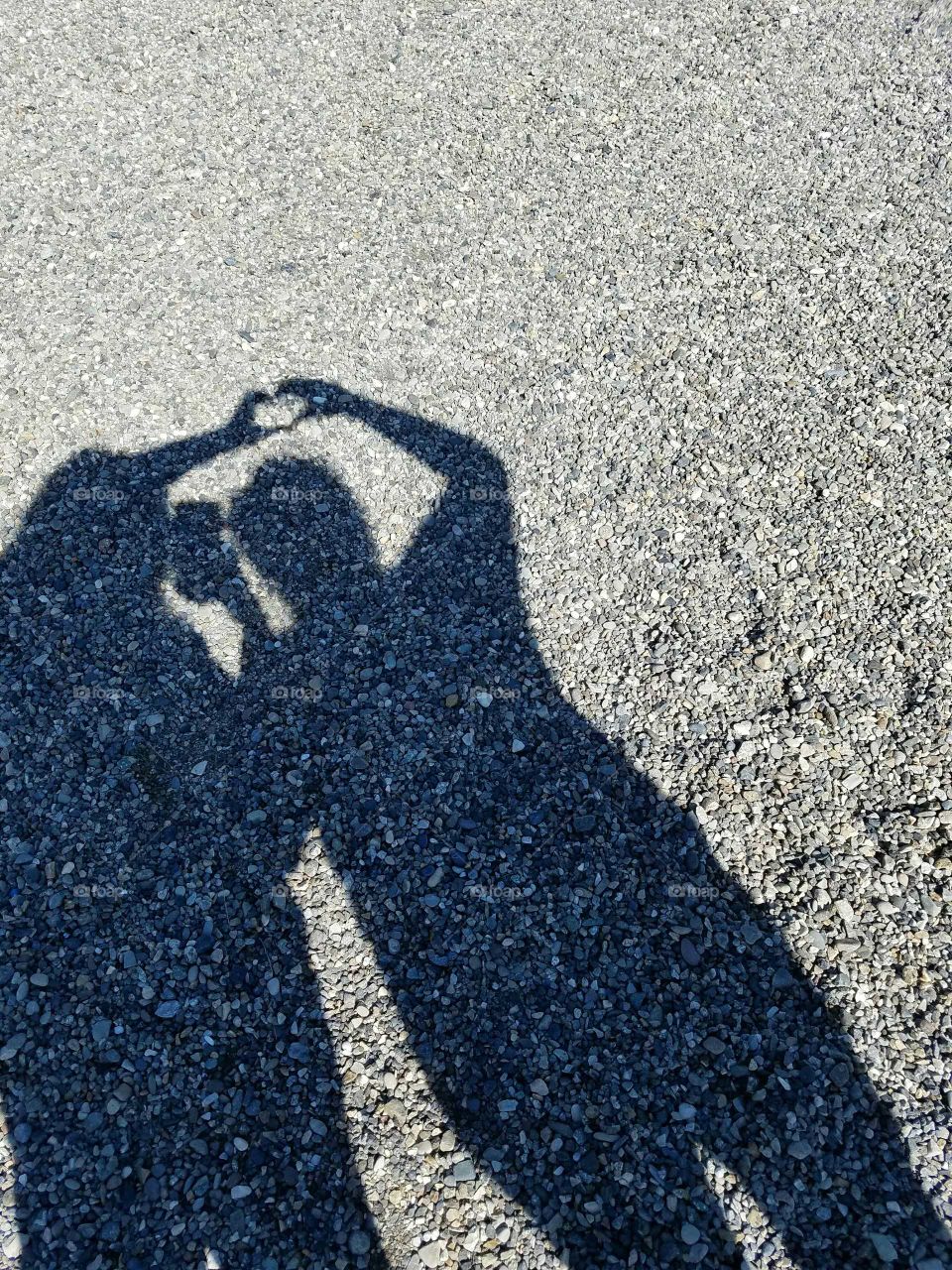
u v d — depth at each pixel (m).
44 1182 1.21
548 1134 1.23
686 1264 1.15
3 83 2.21
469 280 1.93
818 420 1.74
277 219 2.01
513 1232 1.17
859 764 1.44
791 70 2.26
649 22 2.37
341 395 1.79
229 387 1.79
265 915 1.36
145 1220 1.19
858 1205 1.18
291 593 1.61
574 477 1.70
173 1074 1.27
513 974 1.32
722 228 1.99
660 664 1.53
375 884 1.38
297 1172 1.21
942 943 1.31
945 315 1.85
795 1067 1.25
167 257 1.94
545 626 1.57
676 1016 1.29
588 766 1.46
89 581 1.60
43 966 1.33
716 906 1.35
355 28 2.36
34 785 1.45
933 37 2.31
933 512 1.64
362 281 1.92
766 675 1.51
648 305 1.89
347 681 1.54
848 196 2.03
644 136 2.14
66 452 1.71
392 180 2.08
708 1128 1.22
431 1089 1.25
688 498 1.67
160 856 1.40
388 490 1.70
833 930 1.33
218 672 1.54
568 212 2.02
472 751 1.47
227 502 1.69
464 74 2.27
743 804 1.41
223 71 2.26
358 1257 1.17
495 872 1.38
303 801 1.44
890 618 1.55
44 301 1.87
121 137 2.13
